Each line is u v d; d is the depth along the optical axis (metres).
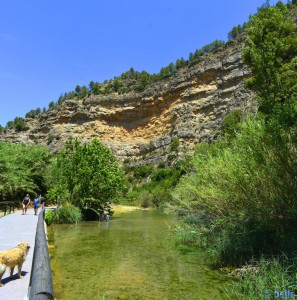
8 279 6.16
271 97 12.82
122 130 97.94
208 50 105.50
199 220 13.59
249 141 8.91
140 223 23.92
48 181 38.00
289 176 8.12
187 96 85.75
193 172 14.98
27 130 115.50
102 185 28.52
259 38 15.52
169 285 7.65
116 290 7.36
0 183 30.33
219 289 7.20
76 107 105.19
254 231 9.14
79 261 10.47
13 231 12.95
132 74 122.56
